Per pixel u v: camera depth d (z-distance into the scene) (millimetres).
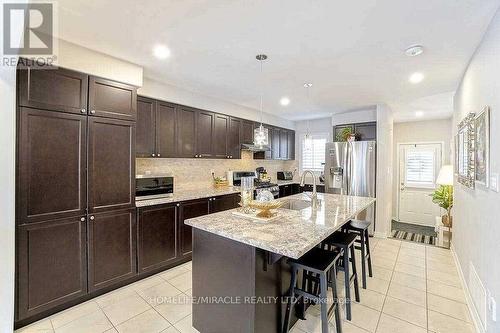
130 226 2688
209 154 4016
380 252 3738
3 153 1857
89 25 1927
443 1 1599
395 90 3551
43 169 2098
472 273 2262
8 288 1893
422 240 4367
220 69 2816
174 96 3465
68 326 2033
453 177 3648
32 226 2045
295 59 2531
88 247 2373
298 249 1415
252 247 1600
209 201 3598
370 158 4504
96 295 2463
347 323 2078
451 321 2119
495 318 1659
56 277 2182
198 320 1968
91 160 2381
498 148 1630
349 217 2215
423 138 5777
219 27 1948
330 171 4934
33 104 2035
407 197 5926
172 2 1638
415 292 2584
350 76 3006
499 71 1626
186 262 3303
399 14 1748
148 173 3346
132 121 2684
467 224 2559
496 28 1699
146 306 2320
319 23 1875
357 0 1598
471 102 2428
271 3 1642
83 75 2320
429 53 2355
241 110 4625
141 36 2100
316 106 4625
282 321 1871
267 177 5355
